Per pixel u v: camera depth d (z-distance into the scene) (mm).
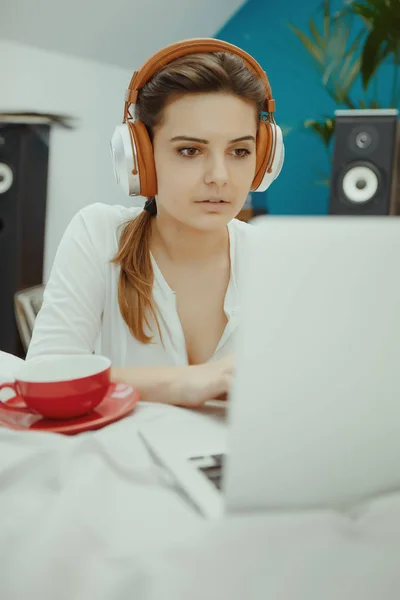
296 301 387
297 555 370
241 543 381
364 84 2734
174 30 3418
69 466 537
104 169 3381
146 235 1126
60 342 1032
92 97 3223
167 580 361
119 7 2969
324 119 3332
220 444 610
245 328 393
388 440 420
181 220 989
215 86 881
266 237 381
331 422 409
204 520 460
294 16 3420
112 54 3240
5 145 2197
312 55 3156
